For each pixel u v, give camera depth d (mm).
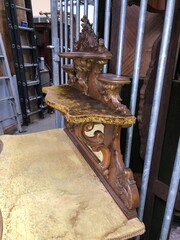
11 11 2314
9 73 2354
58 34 1412
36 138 934
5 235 432
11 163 723
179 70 750
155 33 784
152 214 837
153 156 755
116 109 503
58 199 543
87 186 598
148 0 624
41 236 430
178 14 586
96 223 466
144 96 696
